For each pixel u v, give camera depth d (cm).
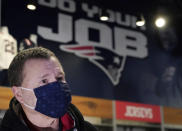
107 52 539
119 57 550
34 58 120
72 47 503
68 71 488
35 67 120
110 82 526
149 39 595
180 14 647
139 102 545
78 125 127
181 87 603
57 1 509
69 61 493
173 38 625
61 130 129
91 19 539
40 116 125
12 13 460
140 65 569
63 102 124
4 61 430
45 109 122
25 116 128
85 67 507
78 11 528
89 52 518
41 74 120
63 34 499
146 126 552
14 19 459
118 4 580
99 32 541
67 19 511
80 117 129
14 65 122
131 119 523
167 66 599
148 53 586
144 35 592
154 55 591
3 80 421
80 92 489
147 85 564
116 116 508
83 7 536
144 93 555
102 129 505
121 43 561
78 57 505
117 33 562
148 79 569
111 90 522
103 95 511
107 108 503
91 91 501
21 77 121
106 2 566
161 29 616
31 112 125
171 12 638
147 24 602
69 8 519
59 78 125
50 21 492
